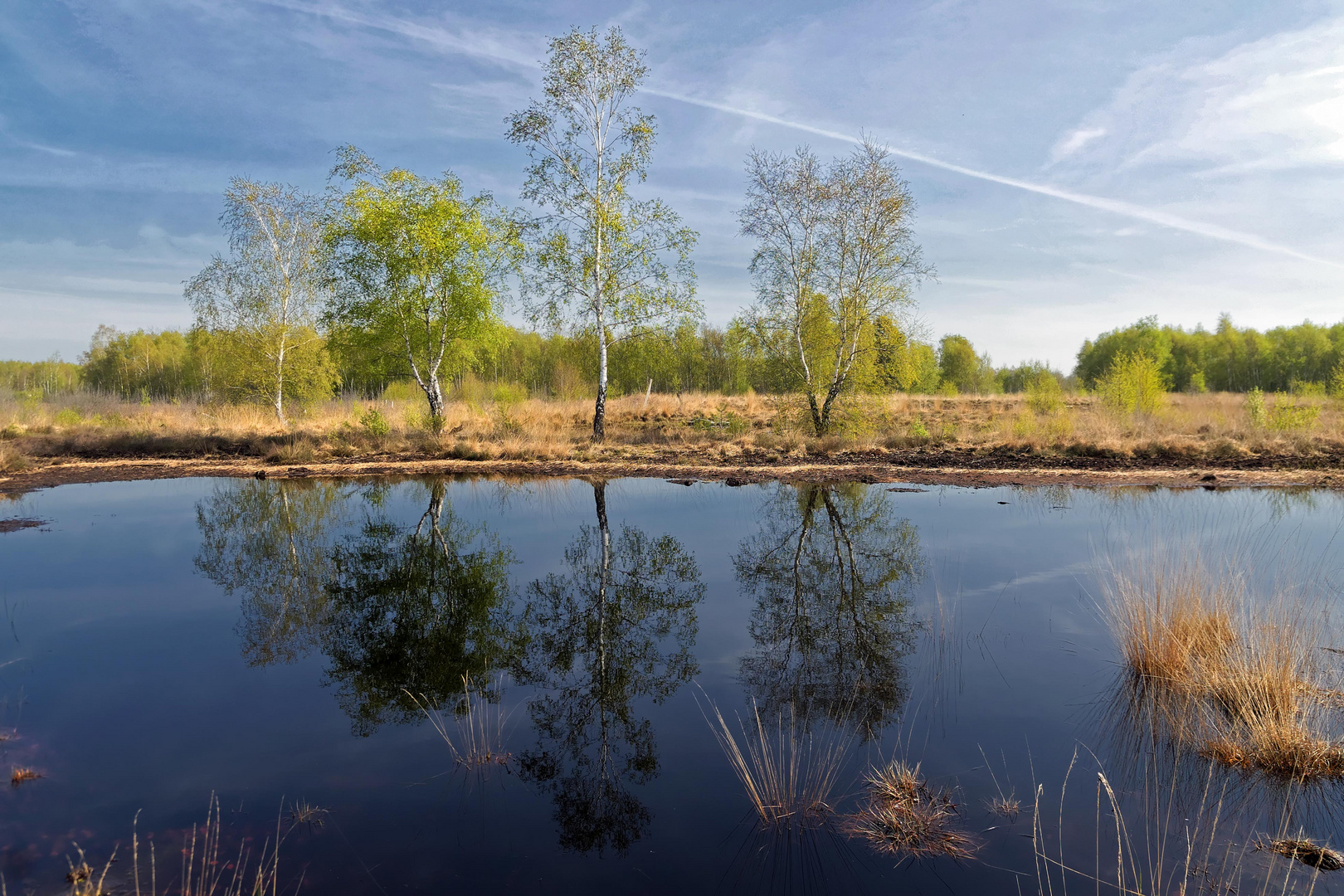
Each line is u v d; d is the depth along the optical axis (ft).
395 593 26.58
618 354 70.85
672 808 13.10
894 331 66.95
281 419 80.79
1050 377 94.27
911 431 69.92
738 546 33.04
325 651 21.16
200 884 10.82
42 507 42.47
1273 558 27.14
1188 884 10.57
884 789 13.43
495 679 19.13
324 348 85.10
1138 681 18.06
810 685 18.31
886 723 16.19
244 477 53.57
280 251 81.92
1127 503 40.70
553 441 67.62
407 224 67.36
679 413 95.25
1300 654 16.57
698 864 11.42
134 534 35.63
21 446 64.69
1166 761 14.32
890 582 26.94
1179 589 19.86
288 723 16.70
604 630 22.68
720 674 19.19
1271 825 12.17
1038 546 31.35
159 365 201.57
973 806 12.94
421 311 70.03
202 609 24.91
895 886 10.71
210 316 81.61
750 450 62.13
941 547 31.71
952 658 19.83
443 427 70.59
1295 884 10.57
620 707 17.40
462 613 24.40
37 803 13.33
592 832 12.37
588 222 63.93
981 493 45.03
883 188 62.44
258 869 11.32
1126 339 230.27
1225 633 18.08
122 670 19.80
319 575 28.91
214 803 13.38
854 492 45.98
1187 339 244.63
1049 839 11.89
